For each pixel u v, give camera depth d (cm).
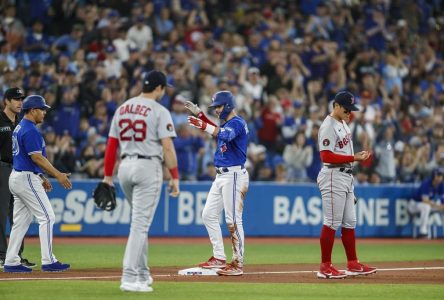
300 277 3838
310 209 7219
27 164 3841
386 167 7694
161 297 2967
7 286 3262
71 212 6675
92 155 6900
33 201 3856
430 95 9006
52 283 3375
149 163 3062
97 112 7225
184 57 8044
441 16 10312
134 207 3081
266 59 8519
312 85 8294
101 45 7944
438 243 6856
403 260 5088
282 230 7119
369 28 9438
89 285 3306
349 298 3052
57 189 6638
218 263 3959
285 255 5344
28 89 7188
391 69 8919
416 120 8488
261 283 3503
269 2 9412
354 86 8488
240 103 7681
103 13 8294
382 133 7788
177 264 4550
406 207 7456
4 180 4197
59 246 5856
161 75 3116
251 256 5231
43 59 7775
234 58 8338
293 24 9081
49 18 8325
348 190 3794
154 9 8662
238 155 3872
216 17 9131
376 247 6281
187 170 7156
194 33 8488
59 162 6119
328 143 3731
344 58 8844
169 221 6869
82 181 6706
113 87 7425
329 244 3781
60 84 7281
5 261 3897
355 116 7569
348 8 9544
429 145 8169
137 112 3061
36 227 6512
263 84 8200
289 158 7506
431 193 7362
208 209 3956
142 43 8206
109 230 6769
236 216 3859
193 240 6644
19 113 4603
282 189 7131
